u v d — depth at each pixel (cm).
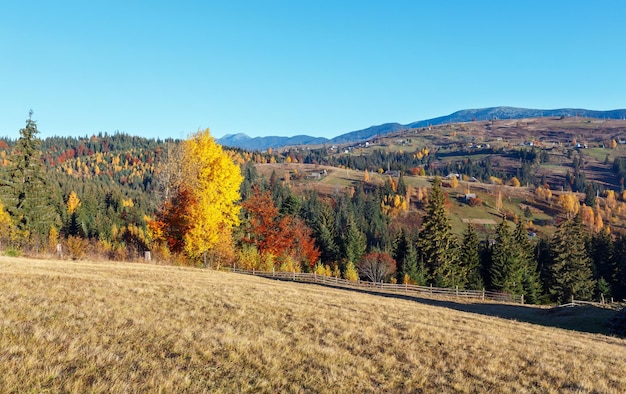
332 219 9444
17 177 4666
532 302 6462
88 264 2683
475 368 1125
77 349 873
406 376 1005
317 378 919
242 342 1089
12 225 4322
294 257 6512
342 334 1338
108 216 10175
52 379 721
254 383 841
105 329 1068
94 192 12494
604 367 1299
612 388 1066
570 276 6419
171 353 951
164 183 4025
